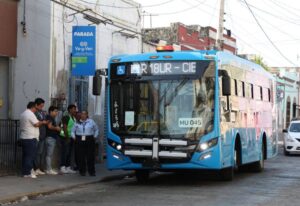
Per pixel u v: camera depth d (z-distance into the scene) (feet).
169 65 45.16
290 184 48.26
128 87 45.60
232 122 48.98
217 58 45.03
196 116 44.09
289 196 40.50
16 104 60.85
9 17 59.82
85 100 69.92
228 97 47.70
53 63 62.44
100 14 73.97
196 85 44.60
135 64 45.73
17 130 51.44
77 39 59.77
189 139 43.70
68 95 65.72
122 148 44.78
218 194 40.86
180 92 44.57
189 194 40.78
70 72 66.03
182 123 44.09
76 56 59.77
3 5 59.00
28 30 61.87
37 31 61.98
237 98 51.39
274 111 71.67
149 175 55.31
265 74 66.23
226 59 48.14
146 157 44.06
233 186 46.16
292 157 87.15
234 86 50.47
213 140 43.86
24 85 61.36
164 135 43.98
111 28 77.36
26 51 61.62
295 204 36.65
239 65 52.95
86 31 59.67
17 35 60.95
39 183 45.55
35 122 48.49
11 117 60.18
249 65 57.52
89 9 68.39
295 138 90.48
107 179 51.21
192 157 43.47
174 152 43.52
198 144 43.62
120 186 46.70
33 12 62.13
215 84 44.62
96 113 72.69
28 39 61.82
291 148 90.43
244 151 53.47
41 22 62.03
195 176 55.42
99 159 66.59
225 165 46.19
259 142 60.85
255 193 41.81
